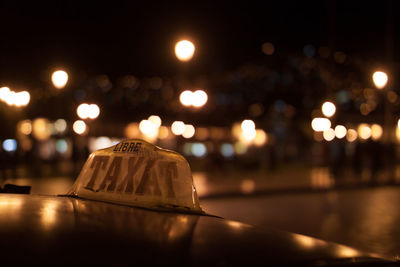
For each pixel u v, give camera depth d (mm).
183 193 2855
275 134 46656
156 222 2404
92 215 2492
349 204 17656
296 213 15109
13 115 26297
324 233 11406
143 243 2012
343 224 12781
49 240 1993
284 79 38375
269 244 2160
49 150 44250
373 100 38031
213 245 2049
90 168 3377
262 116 42781
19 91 26484
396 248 9594
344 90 36094
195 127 40562
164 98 37344
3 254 1833
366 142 31859
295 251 2088
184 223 2420
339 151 32219
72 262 1780
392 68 29281
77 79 30000
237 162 42156
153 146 3098
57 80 21562
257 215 14664
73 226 2223
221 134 43219
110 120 39219
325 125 33219
